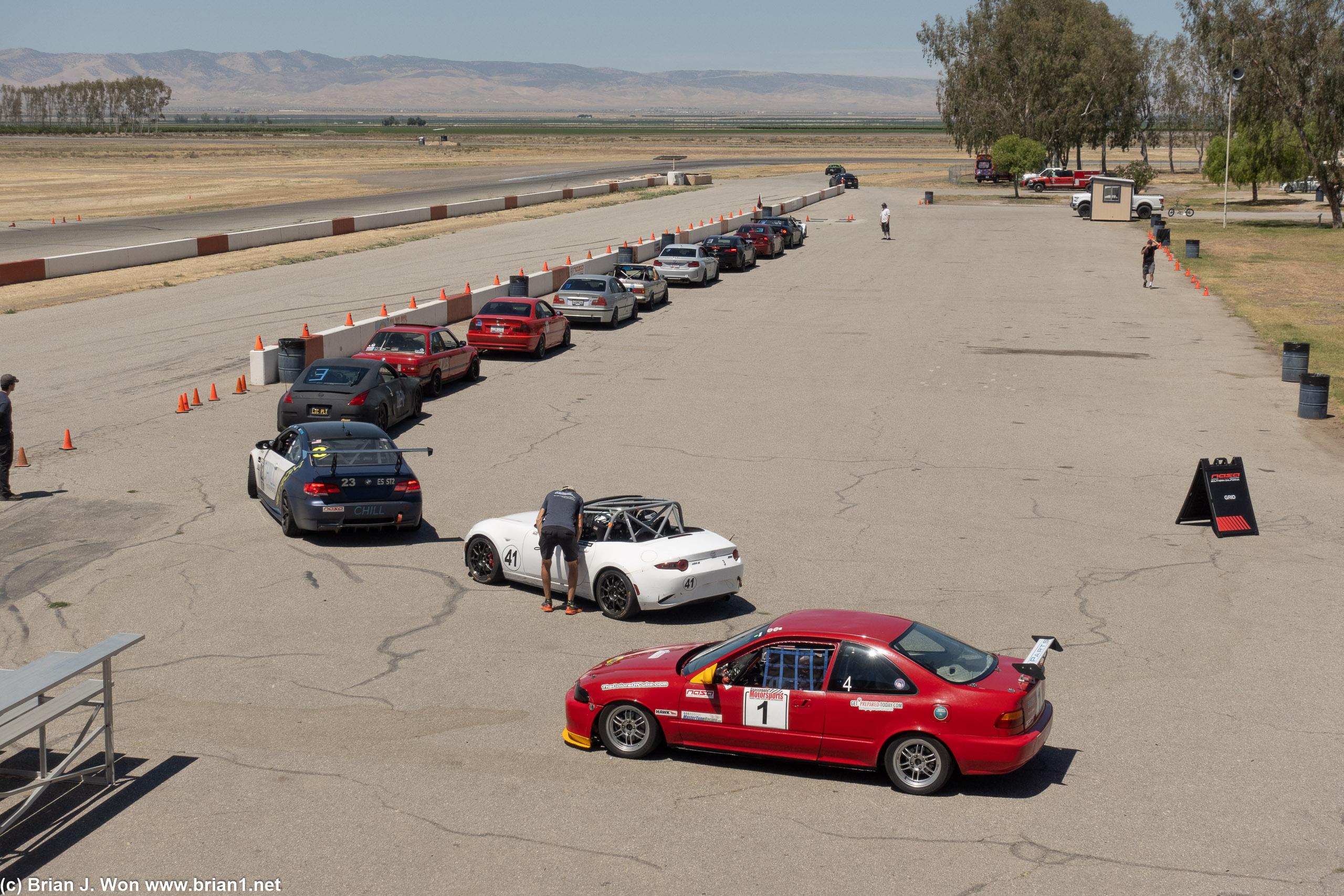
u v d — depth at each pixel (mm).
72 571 12898
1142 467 18406
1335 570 13438
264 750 8492
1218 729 8930
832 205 73375
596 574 11836
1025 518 15633
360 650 10742
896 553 14008
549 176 91000
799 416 21891
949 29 100750
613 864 6773
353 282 36344
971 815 7457
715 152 153125
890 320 33500
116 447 18766
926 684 7781
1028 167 90688
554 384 24828
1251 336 30734
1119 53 95438
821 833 7191
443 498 16344
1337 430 20844
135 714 9188
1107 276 42688
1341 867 6719
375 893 6430
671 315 34500
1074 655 10633
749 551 14062
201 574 12898
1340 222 59844
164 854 6895
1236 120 60188
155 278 36406
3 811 7465
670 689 8367
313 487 13836
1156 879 6566
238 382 22969
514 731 8961
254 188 76000
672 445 19578
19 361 24828
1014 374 25969
